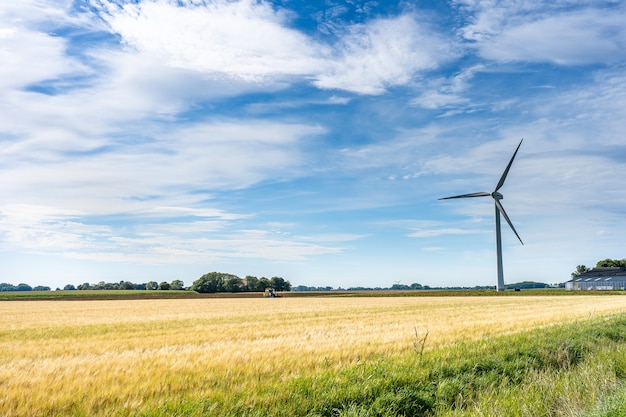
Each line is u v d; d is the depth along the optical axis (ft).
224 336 65.77
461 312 120.67
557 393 27.84
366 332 67.82
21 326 90.22
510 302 192.85
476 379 33.06
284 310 146.30
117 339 63.10
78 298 330.34
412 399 28.14
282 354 43.98
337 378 30.81
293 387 28.55
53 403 27.09
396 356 41.09
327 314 121.39
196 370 35.88
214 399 26.48
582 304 163.84
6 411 25.99
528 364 38.65
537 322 81.00
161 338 63.87
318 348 48.08
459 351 42.65
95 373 35.40
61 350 52.01
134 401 26.48
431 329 69.62
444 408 27.12
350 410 25.00
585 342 49.57
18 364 40.75
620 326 65.51
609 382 29.89
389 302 208.74
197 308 167.73
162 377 33.12
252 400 25.91
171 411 24.38
